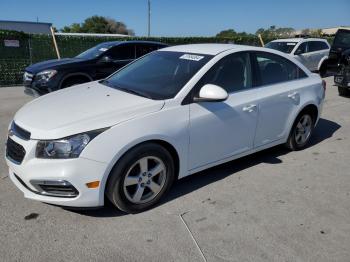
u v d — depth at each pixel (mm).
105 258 2965
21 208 3656
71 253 3014
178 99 3783
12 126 3654
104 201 3480
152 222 3486
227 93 3928
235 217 3605
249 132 4492
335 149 5629
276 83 4875
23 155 3314
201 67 4098
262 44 19578
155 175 3686
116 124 3355
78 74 8484
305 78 5348
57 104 3838
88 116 3416
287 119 5031
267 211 3732
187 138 3818
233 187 4246
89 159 3215
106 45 9375
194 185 4270
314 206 3861
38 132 3275
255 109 4461
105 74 8945
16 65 13398
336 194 4145
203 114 3920
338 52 13008
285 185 4336
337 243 3238
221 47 4562
